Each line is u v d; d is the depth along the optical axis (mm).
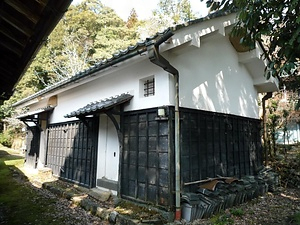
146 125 4551
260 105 9227
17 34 2486
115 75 5586
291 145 10031
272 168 7285
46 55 17562
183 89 4570
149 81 4859
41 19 2115
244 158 6246
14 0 1957
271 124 8648
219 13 4516
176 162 4043
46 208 4781
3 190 6336
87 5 19203
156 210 4086
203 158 4832
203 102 5051
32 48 2574
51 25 2170
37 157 9367
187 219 3871
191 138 4602
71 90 7504
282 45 2723
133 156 4754
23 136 17422
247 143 6508
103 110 4680
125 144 4980
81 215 4363
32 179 7582
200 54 5172
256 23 2885
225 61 6004
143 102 4660
